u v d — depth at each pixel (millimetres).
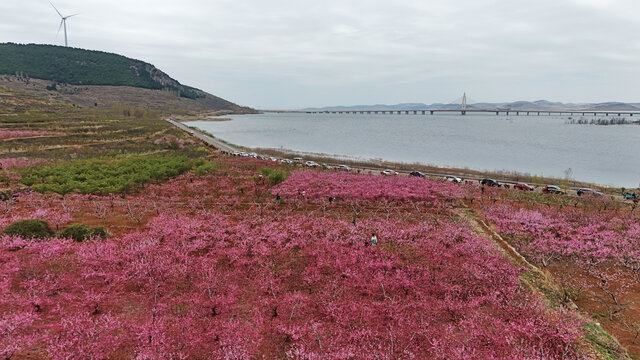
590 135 193375
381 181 48500
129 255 23953
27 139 89562
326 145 145375
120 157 68688
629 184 75500
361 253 25391
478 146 143125
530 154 119812
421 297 20266
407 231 29859
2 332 15750
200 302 19578
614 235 30281
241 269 23672
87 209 36000
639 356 16406
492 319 18281
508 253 26766
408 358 15688
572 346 16500
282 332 17516
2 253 23859
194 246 26125
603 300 21422
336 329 17641
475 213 37219
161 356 15039
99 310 18859
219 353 15680
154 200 40688
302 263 24766
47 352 15352
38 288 20016
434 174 72062
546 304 19906
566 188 58188
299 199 40594
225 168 61531
